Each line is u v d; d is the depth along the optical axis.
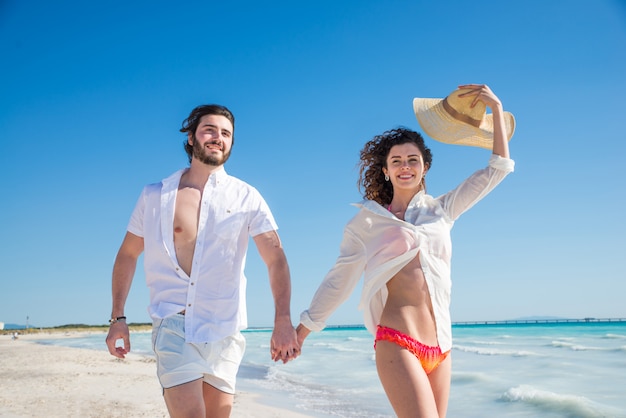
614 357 16.58
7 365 16.86
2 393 9.74
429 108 3.83
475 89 3.57
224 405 3.25
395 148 3.49
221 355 3.19
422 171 3.50
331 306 3.46
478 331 55.66
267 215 3.48
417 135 3.63
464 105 3.68
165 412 7.87
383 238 3.27
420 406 2.80
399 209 3.49
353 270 3.46
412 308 3.08
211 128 3.42
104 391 10.10
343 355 22.33
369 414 8.08
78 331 93.19
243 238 3.40
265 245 3.42
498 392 10.12
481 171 3.45
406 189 3.48
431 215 3.36
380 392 10.55
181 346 3.05
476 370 14.54
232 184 3.48
